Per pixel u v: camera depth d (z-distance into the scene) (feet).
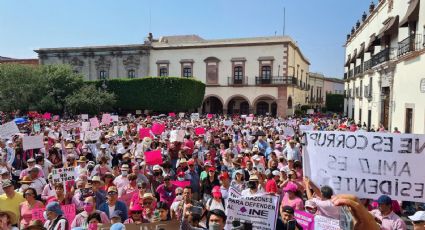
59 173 30.48
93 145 51.47
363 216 10.07
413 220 19.06
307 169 24.34
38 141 43.80
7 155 43.88
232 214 22.70
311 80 282.15
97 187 28.60
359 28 147.33
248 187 29.53
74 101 142.10
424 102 67.21
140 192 29.19
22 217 25.58
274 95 177.88
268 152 47.24
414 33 77.25
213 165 38.37
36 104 144.36
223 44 183.21
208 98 195.31
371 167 22.86
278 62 177.17
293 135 65.10
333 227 20.35
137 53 192.24
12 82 140.67
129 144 52.70
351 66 175.32
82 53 197.77
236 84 182.29
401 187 22.41
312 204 22.90
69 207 25.84
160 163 38.06
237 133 71.20
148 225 21.26
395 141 22.47
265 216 22.26
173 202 28.14
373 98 115.65
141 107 159.74
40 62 204.74
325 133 23.88
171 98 155.53
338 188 23.47
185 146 47.78
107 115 83.71
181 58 189.57
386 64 93.56
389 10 101.35
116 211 24.47
